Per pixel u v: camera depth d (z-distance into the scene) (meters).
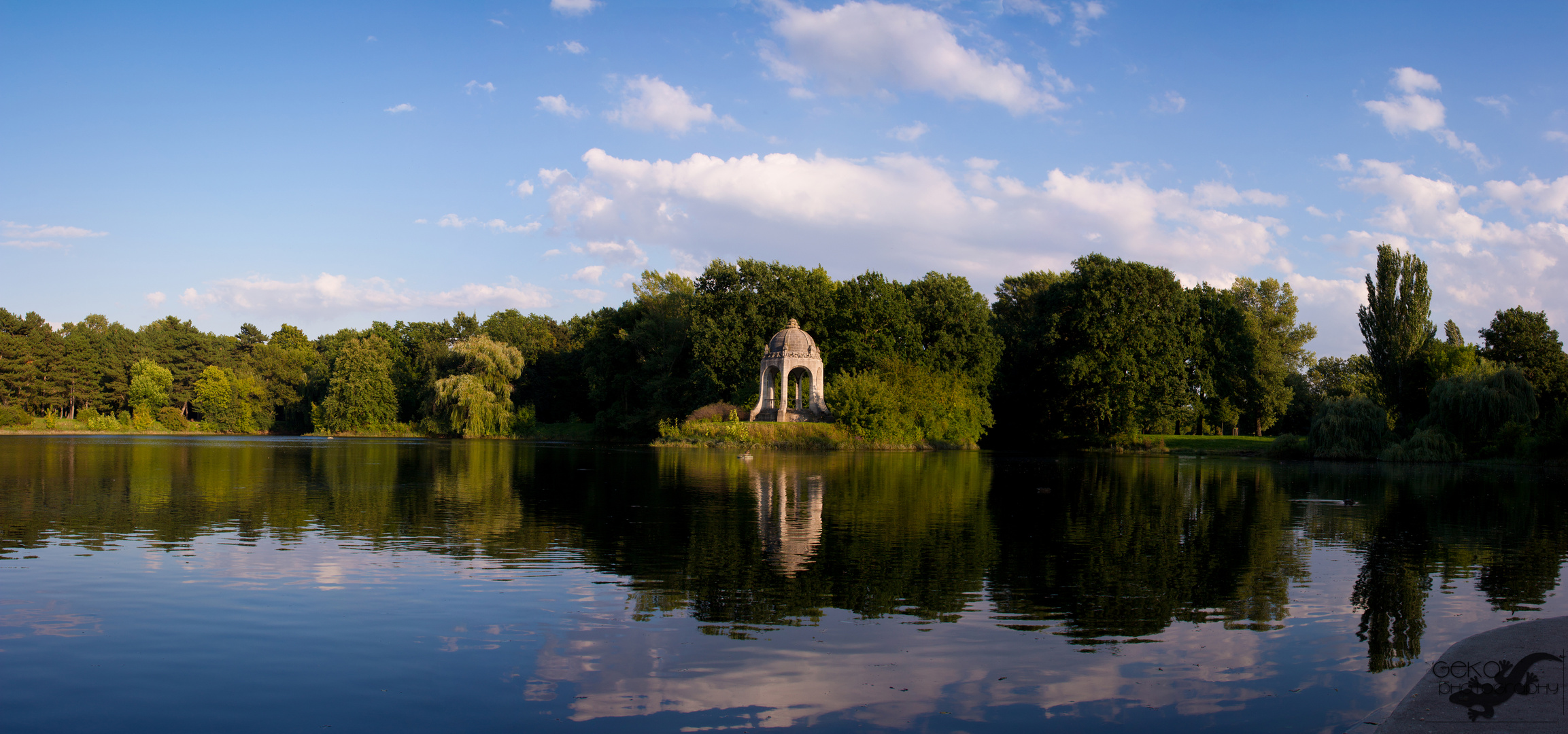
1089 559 17.92
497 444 74.25
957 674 10.75
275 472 37.81
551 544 19.00
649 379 88.06
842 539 20.11
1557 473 45.78
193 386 115.88
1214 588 15.41
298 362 121.38
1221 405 83.75
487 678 10.43
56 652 11.25
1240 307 91.75
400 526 21.50
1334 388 100.25
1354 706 9.83
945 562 17.41
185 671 10.58
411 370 108.12
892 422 69.25
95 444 66.69
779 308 80.25
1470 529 23.14
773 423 69.50
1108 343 74.38
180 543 18.77
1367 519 24.94
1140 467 49.91
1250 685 10.48
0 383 103.56
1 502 25.66
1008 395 85.12
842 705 9.70
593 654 11.31
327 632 12.18
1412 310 69.44
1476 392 55.62
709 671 10.74
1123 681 10.58
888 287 78.69
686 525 22.00
